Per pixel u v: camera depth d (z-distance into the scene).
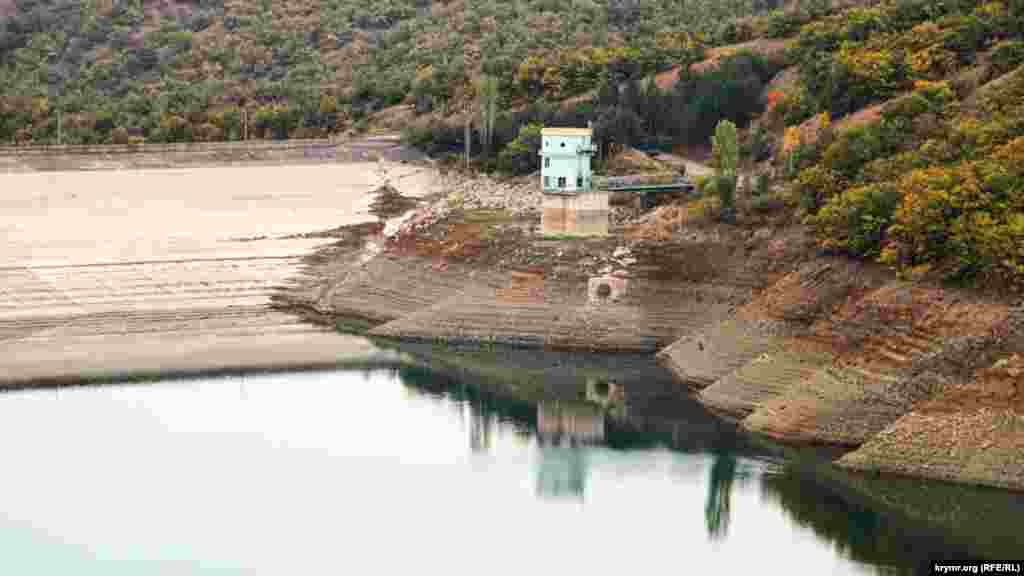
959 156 158.25
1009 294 124.62
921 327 127.00
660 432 130.12
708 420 133.88
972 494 110.75
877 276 141.50
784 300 147.75
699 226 171.50
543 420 135.38
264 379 150.88
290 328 175.50
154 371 153.25
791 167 181.62
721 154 184.25
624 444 127.19
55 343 164.12
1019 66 184.25
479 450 126.75
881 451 116.50
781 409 128.88
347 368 156.25
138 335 169.25
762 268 160.25
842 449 122.19
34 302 176.38
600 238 177.38
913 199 138.75
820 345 135.88
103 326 171.38
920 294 131.38
